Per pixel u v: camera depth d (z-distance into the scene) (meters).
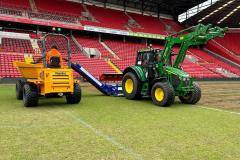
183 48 11.12
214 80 32.53
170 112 9.09
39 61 10.64
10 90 15.16
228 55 41.28
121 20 37.53
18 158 4.68
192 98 11.06
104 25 33.91
